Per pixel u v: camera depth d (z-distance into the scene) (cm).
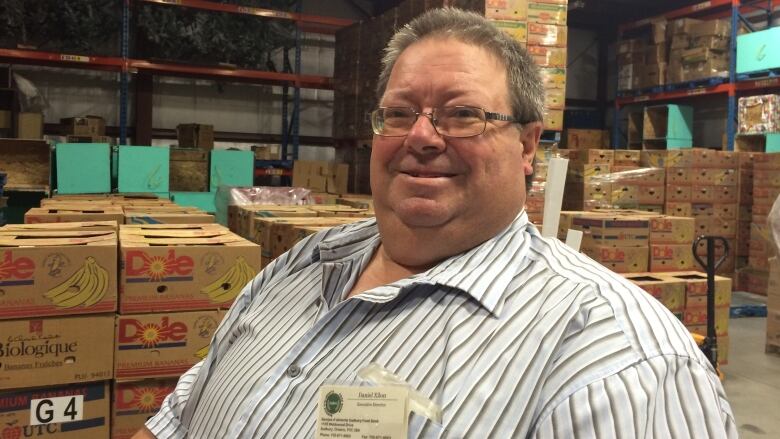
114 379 210
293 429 100
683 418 78
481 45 113
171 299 214
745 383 414
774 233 397
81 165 598
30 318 198
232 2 748
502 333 92
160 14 725
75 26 689
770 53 691
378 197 120
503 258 106
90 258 204
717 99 880
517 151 114
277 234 335
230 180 679
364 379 96
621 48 895
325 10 913
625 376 80
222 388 119
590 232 461
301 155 917
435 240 112
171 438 135
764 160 665
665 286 415
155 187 627
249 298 148
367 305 107
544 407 83
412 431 88
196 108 858
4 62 702
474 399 87
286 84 829
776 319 479
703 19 891
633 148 883
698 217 687
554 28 513
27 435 200
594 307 89
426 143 109
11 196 619
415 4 591
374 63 689
